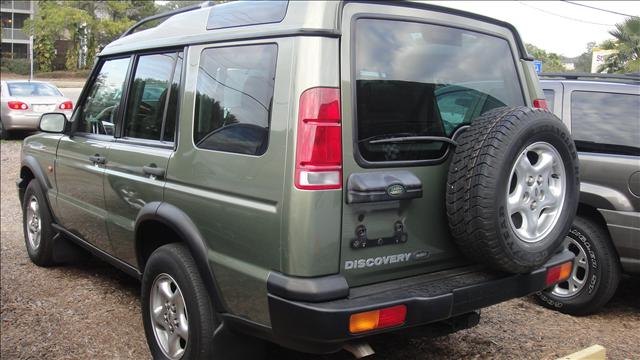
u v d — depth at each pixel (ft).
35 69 172.04
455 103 10.30
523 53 11.69
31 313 14.65
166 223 10.96
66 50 187.21
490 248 9.16
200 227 10.25
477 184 9.02
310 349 8.71
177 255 10.78
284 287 8.48
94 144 14.30
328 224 8.48
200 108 10.61
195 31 11.26
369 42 9.21
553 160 9.89
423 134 9.71
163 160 11.28
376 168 9.03
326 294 8.40
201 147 10.32
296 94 8.58
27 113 47.14
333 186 8.51
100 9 186.80
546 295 15.58
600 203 14.56
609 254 14.62
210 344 10.18
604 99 15.55
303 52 8.63
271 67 9.15
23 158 18.79
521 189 9.52
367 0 9.22
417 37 9.84
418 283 9.47
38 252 17.99
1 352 12.52
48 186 17.25
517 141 9.13
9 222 24.34
